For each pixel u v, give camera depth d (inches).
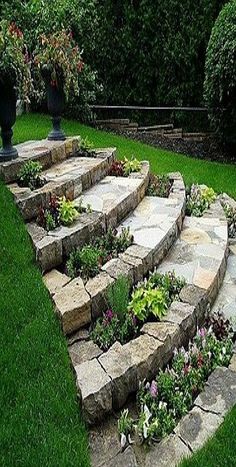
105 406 93.7
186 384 100.1
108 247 143.0
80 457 82.7
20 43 164.7
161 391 98.2
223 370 104.7
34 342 106.0
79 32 337.1
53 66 206.7
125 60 354.9
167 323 112.1
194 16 336.2
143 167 213.9
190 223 178.5
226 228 173.2
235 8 274.1
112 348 104.5
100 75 360.2
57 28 318.3
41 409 91.3
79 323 113.6
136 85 361.4
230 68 271.4
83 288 120.3
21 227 142.3
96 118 367.6
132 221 163.0
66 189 164.7
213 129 327.0
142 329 110.5
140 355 101.3
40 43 225.5
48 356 103.1
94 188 181.0
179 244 159.3
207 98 303.1
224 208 198.2
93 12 338.6
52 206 152.3
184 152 319.9
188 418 92.0
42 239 134.9
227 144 320.5
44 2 331.3
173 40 343.6
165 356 106.6
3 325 109.7
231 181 249.6
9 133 172.6
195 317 119.6
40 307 115.6
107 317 115.0
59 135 215.8
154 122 367.9
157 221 161.6
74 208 151.0
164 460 84.0
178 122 364.2
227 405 94.3
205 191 204.7
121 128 367.9
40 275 127.3
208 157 313.1
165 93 359.6
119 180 190.9
